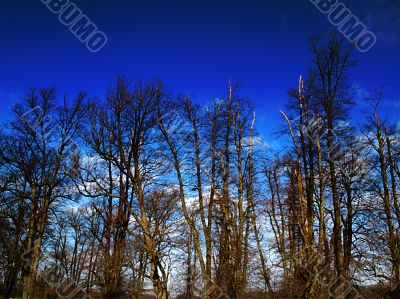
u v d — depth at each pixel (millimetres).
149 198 23859
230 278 22953
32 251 26125
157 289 20359
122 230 22781
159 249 21703
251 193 24422
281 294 26656
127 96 23594
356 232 21188
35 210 26469
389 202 23125
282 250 25312
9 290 27328
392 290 20906
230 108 25641
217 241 24141
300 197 23047
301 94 23641
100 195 21984
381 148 24359
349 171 22406
